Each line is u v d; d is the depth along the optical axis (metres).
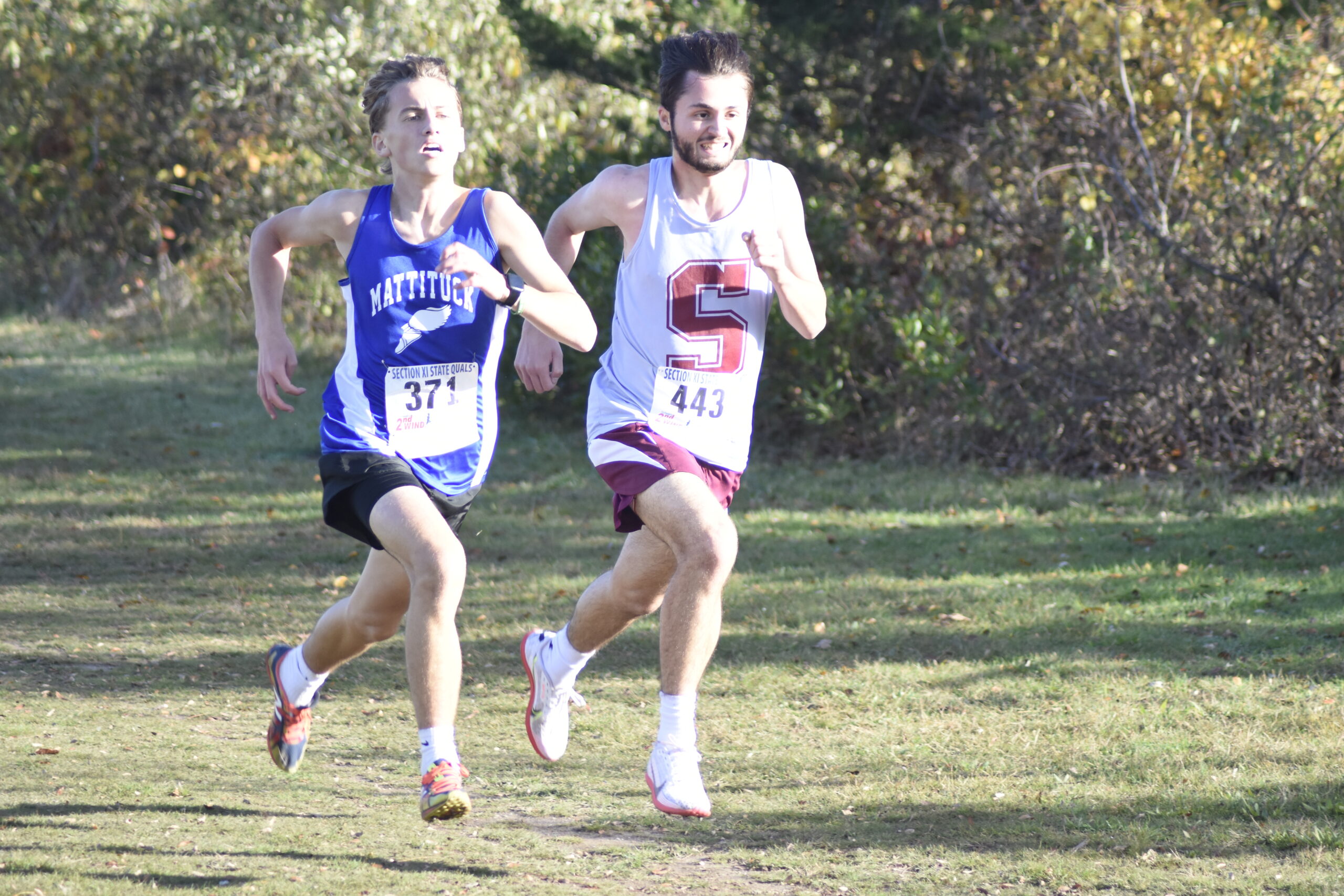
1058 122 48.12
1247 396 40.78
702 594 13.41
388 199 14.17
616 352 14.78
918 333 44.47
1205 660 23.09
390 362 14.18
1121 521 35.94
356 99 69.50
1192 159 43.88
